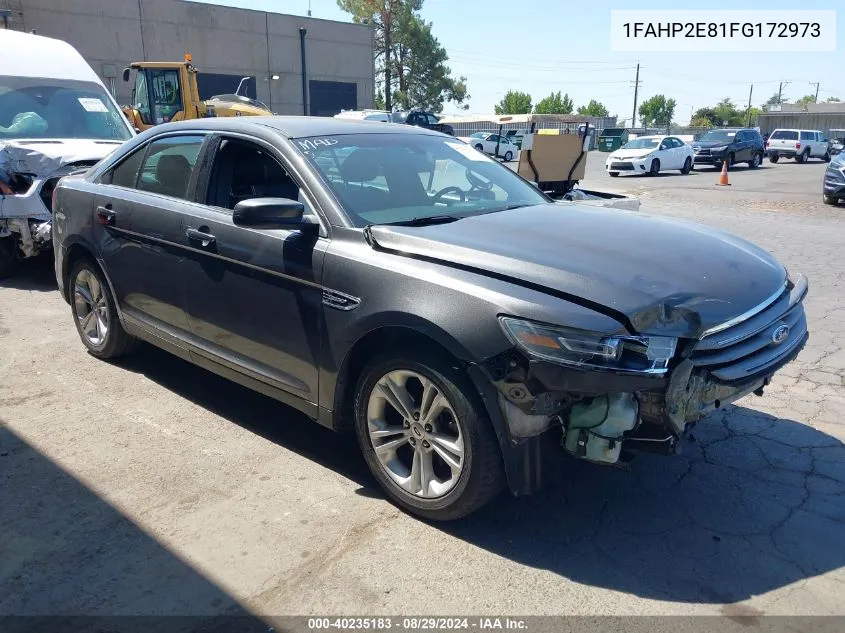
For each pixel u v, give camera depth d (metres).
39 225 7.32
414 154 4.18
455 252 3.07
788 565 2.90
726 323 2.88
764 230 11.82
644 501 3.39
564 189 10.56
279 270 3.49
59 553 2.94
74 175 5.36
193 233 3.96
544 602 2.67
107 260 4.69
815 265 8.76
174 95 17.06
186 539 3.04
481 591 2.74
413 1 54.22
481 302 2.83
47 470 3.61
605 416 2.79
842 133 53.91
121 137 8.80
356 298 3.18
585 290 2.79
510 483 2.86
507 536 3.10
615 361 2.66
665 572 2.86
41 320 6.26
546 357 2.67
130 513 3.23
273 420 4.25
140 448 3.87
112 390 4.67
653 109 115.19
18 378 4.86
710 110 104.69
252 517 3.21
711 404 2.99
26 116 8.25
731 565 2.90
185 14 37.31
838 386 4.82
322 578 2.80
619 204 6.79
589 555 2.97
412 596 2.71
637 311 2.70
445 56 55.69
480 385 2.82
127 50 35.59
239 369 3.87
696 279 3.02
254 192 3.87
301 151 3.71
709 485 3.53
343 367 3.31
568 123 53.69
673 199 17.39
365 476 3.61
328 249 3.33
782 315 3.20
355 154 3.89
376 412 3.31
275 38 41.38
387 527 3.15
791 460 3.79
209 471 3.63
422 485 3.16
